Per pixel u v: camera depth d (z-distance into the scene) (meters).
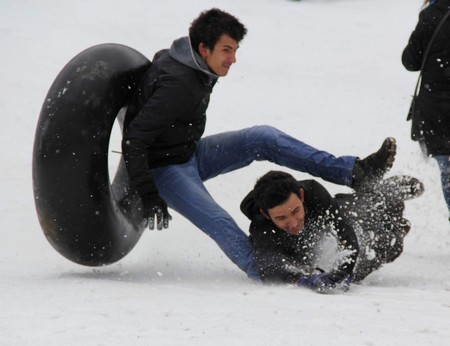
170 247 22.86
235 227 18.50
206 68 17.95
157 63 18.22
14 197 27.89
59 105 17.62
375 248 18.72
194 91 17.95
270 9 56.25
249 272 18.08
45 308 14.13
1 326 12.66
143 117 17.86
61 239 18.03
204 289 16.98
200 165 19.80
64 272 19.70
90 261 18.62
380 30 53.09
